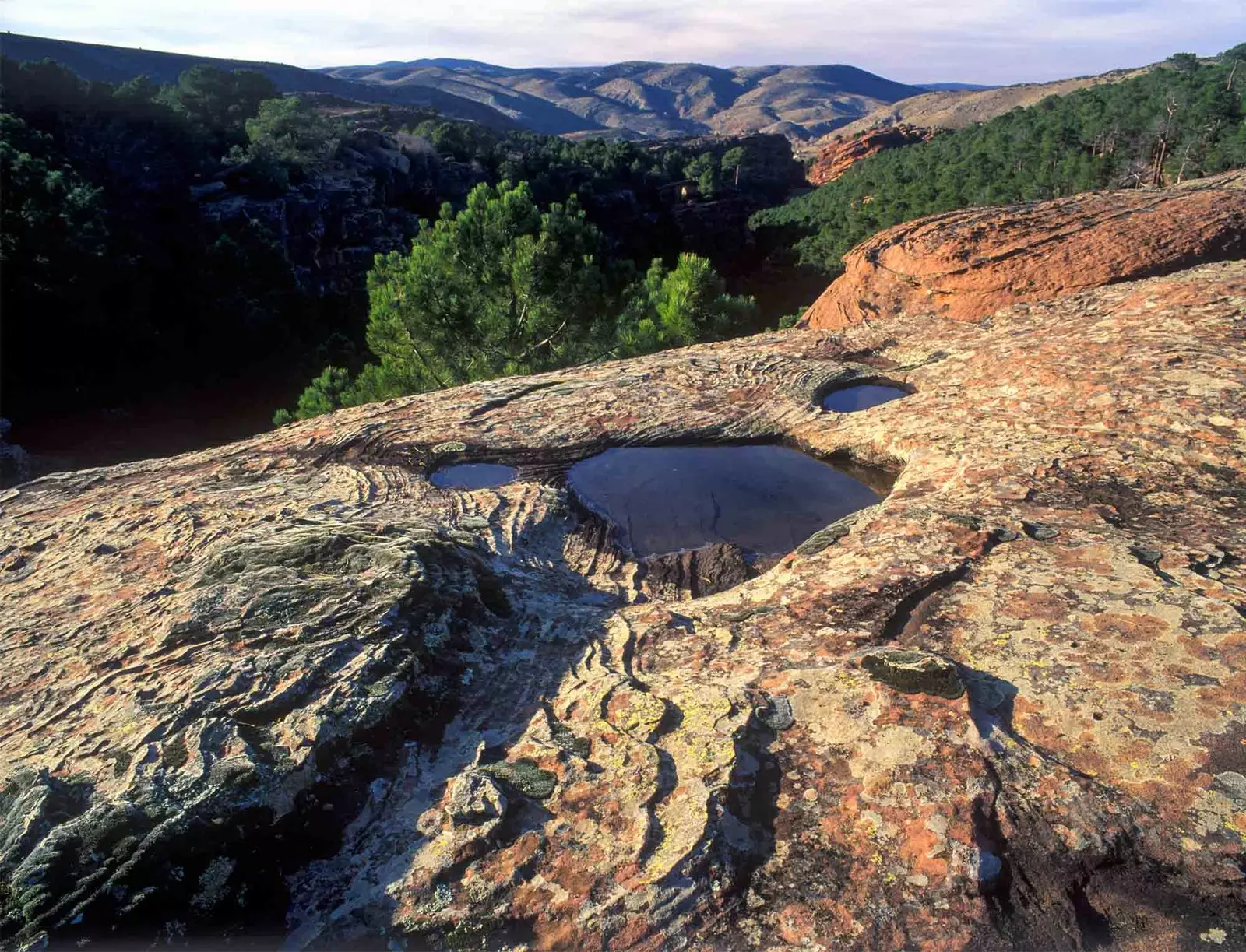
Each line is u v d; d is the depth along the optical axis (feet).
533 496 17.92
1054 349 21.88
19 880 7.75
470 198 50.34
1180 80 191.21
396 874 8.56
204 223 168.66
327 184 217.56
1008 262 32.78
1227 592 11.52
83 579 13.89
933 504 15.29
